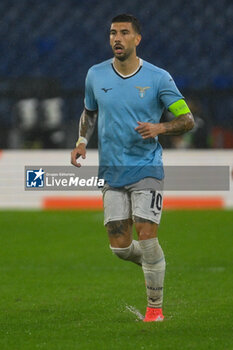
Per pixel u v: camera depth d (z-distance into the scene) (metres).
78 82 60.06
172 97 17.80
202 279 25.38
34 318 18.80
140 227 17.72
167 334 16.19
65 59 60.78
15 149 53.69
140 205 17.77
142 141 17.89
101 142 18.25
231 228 38.50
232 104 53.25
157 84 17.80
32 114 54.19
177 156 48.12
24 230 38.62
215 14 61.88
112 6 62.81
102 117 18.12
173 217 42.81
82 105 55.66
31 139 54.03
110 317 18.73
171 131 17.45
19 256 31.23
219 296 22.00
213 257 30.33
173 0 62.72
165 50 61.44
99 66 18.27
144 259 17.89
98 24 61.97
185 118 17.66
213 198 47.94
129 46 17.55
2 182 48.59
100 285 24.53
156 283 17.89
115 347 14.95
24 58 60.75
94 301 21.47
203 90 53.56
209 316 18.59
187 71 60.53
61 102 54.84
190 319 18.11
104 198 18.48
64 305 20.86
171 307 20.27
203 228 38.47
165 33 61.81
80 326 17.42
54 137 54.09
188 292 22.84
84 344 15.32
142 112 17.88
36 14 62.03
